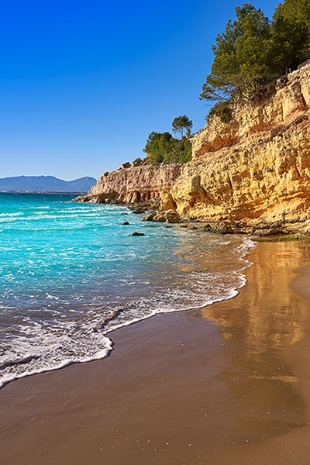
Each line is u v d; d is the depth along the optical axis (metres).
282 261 15.41
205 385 4.97
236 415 4.21
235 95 43.03
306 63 35.31
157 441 3.78
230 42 45.22
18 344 6.57
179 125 100.50
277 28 39.50
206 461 3.44
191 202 39.94
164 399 4.63
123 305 9.12
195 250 19.30
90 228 31.78
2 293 10.25
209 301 9.43
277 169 28.75
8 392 4.87
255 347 6.30
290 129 28.53
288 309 8.56
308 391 4.72
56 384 5.08
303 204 27.50
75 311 8.62
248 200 32.44
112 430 4.00
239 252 18.45
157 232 28.95
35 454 3.64
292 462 3.36
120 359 5.92
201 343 6.56
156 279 12.17
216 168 35.12
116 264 15.03
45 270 13.68
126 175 89.75
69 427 4.07
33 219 41.56
